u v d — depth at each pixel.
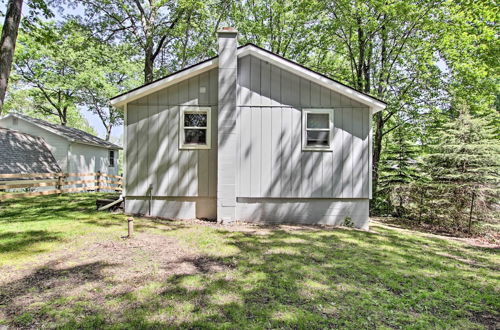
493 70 10.55
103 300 3.15
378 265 4.60
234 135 7.37
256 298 3.29
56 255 4.62
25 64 21.06
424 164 10.02
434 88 11.93
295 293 3.46
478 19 10.16
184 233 6.20
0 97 7.07
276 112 7.59
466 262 5.11
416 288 3.77
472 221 8.16
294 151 7.59
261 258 4.71
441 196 8.84
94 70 21.62
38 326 2.64
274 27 16.81
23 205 9.66
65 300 3.13
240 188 7.56
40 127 16.38
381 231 7.53
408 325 2.83
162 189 7.79
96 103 25.86
